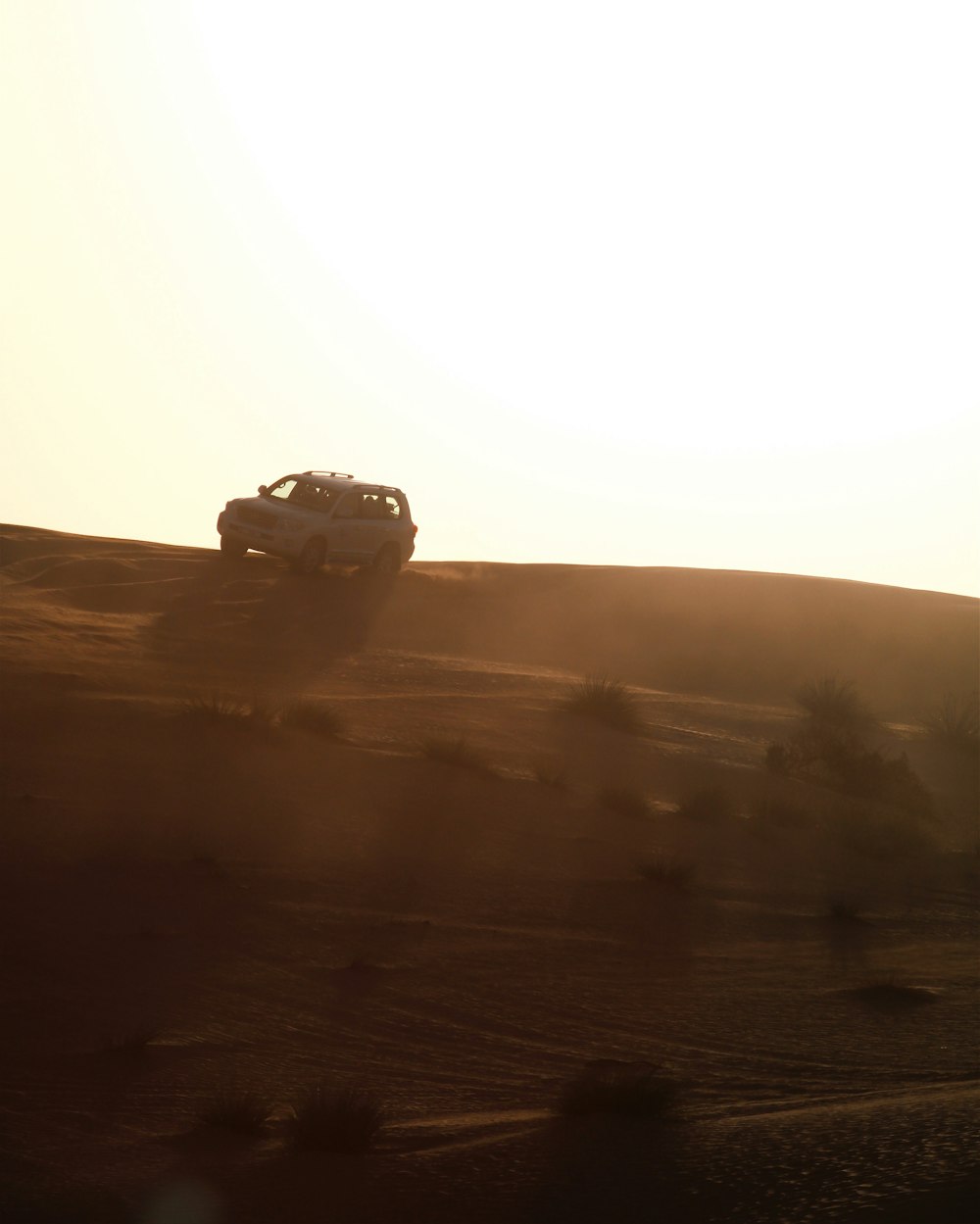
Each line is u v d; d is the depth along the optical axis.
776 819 48.66
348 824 34.94
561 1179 12.54
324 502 89.12
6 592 70.69
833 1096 17.59
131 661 57.56
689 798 46.09
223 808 34.12
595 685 64.38
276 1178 12.79
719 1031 21.53
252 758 40.66
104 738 40.09
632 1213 11.24
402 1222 11.27
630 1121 15.28
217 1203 11.89
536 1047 19.92
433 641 78.81
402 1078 17.84
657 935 28.86
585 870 34.28
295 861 30.27
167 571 84.56
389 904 28.19
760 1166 12.51
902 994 25.28
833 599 105.62
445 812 38.31
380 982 22.58
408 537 93.31
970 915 36.84
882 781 60.03
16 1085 15.91
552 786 45.41
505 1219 11.26
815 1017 22.92
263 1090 16.70
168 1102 15.87
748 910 32.81
